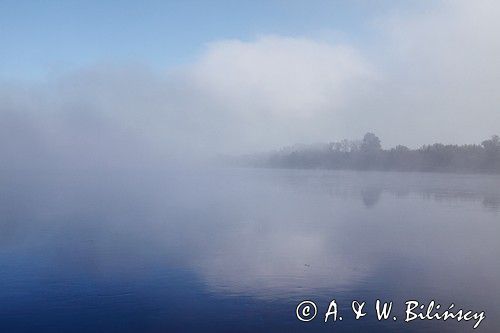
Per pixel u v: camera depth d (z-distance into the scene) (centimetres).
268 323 670
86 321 668
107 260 1000
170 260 1005
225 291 781
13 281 837
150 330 654
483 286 801
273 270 914
